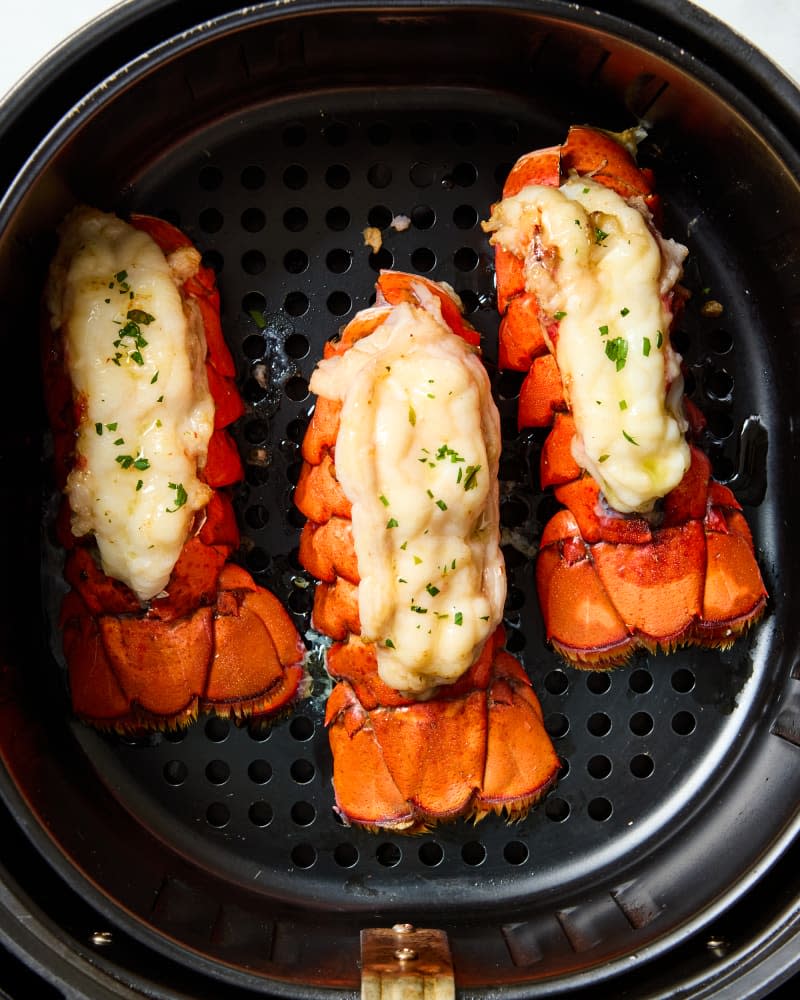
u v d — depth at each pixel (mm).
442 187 373
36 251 346
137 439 348
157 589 353
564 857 367
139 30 330
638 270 348
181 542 351
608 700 372
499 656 366
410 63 358
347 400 344
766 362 374
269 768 367
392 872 365
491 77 365
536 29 334
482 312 376
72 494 349
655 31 335
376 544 342
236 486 372
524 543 375
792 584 370
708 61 336
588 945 344
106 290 348
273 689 364
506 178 373
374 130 372
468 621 343
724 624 366
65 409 354
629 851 367
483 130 372
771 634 372
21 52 381
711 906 333
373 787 360
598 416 347
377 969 323
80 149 335
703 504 366
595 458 351
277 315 372
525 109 371
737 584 365
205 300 362
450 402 340
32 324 355
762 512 374
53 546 366
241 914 356
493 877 365
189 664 361
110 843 350
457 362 344
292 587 372
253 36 333
